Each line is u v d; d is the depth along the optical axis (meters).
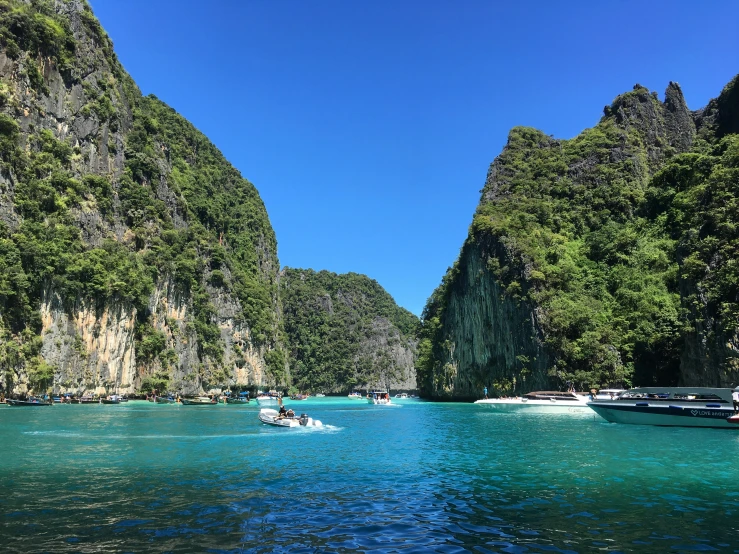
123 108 94.00
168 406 67.94
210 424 38.38
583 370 58.41
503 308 71.62
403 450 24.31
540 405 53.19
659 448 23.77
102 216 79.44
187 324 94.50
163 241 92.12
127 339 77.12
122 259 78.06
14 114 67.75
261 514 12.70
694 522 11.91
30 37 72.19
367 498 14.45
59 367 63.97
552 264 69.69
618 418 35.47
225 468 19.30
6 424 36.28
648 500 14.05
